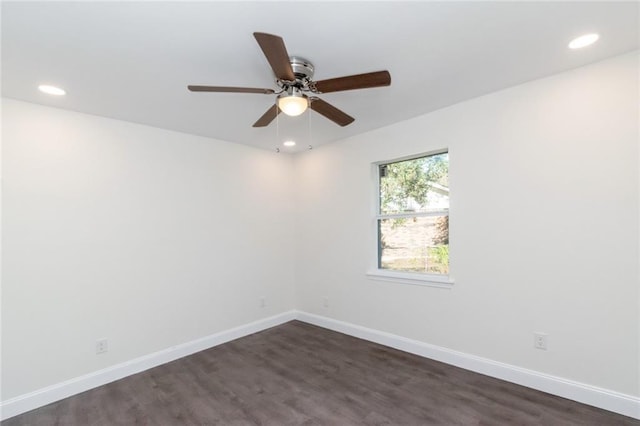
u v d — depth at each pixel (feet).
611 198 6.99
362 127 11.30
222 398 8.15
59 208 8.64
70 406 7.98
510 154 8.39
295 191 14.76
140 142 10.25
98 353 9.11
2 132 7.91
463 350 9.33
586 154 7.29
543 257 7.90
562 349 7.62
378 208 11.98
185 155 11.31
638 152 6.69
